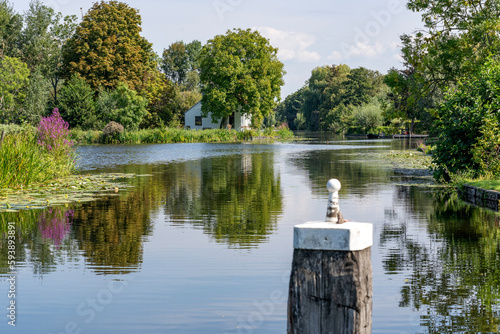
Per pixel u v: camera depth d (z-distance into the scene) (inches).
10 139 689.0
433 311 231.5
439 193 633.6
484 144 659.4
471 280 276.8
